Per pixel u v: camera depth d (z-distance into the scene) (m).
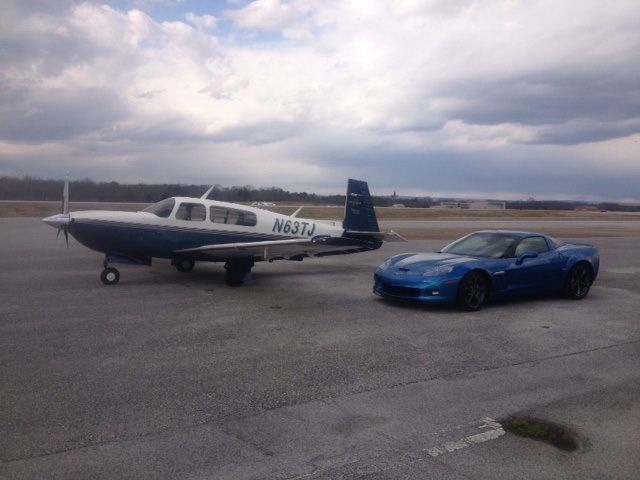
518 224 41.62
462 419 4.36
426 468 3.56
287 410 4.47
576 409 4.61
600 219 59.19
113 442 3.81
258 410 4.45
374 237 13.11
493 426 4.23
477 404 4.69
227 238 11.85
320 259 15.96
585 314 8.59
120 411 4.36
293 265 14.42
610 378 5.45
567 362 5.98
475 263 8.66
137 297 9.31
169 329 7.09
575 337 7.09
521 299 9.80
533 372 5.60
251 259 11.00
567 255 9.80
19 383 4.94
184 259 12.14
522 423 4.30
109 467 3.46
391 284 8.69
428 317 8.10
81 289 9.96
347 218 13.45
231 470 3.47
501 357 6.12
